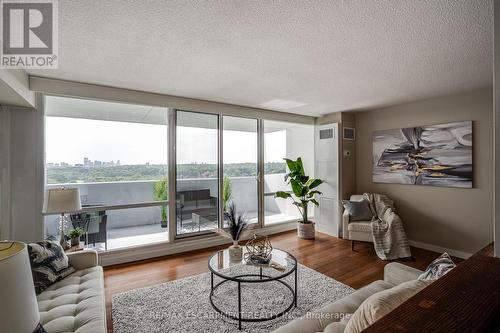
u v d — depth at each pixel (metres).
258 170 4.72
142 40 1.99
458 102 3.52
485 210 3.32
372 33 1.89
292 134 5.20
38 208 2.93
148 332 1.98
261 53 2.22
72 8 1.57
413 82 3.03
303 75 2.78
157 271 3.13
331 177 4.74
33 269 1.87
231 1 1.51
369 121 4.64
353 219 4.04
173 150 3.81
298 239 4.44
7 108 2.80
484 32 1.87
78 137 3.24
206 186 4.15
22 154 2.86
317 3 1.53
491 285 0.68
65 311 1.61
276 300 2.43
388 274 2.02
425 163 3.84
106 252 3.31
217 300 2.43
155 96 3.47
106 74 2.74
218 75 2.77
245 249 2.73
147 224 3.70
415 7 1.57
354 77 2.83
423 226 3.92
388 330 0.52
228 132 4.38
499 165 0.87
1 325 0.73
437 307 0.59
